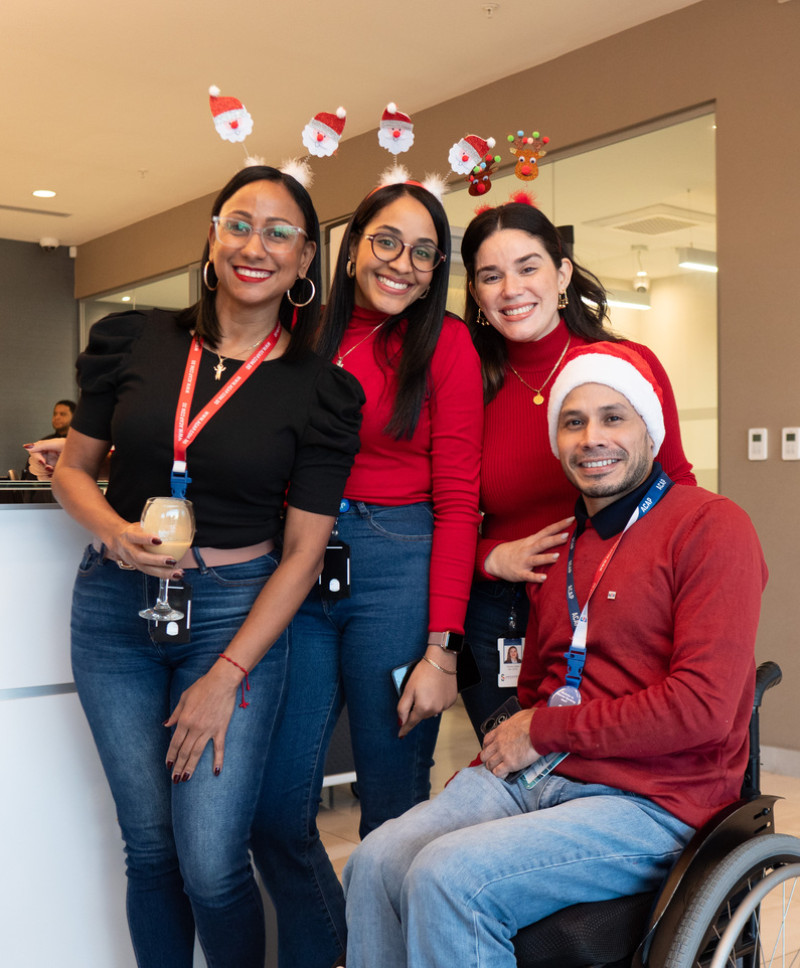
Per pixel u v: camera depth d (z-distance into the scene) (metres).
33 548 2.06
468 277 2.26
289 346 1.83
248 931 1.78
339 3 5.13
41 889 2.06
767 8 4.71
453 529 1.99
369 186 6.97
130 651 1.77
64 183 8.32
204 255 1.83
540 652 1.82
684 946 1.39
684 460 2.13
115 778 1.80
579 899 1.51
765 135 4.73
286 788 2.00
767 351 4.75
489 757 1.74
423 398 1.99
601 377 1.76
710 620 1.57
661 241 5.28
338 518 2.00
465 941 1.43
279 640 1.81
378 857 1.62
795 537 4.65
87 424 1.84
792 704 4.64
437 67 5.93
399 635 1.98
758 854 1.51
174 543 1.60
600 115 5.51
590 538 1.79
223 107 1.95
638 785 1.59
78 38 5.55
